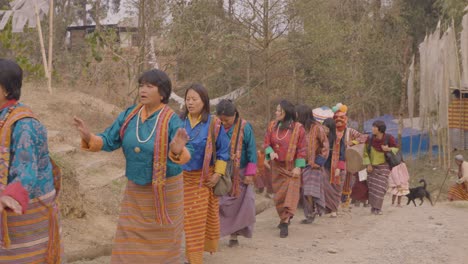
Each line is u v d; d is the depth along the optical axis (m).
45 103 13.46
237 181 7.05
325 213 10.38
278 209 8.52
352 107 23.55
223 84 20.77
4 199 3.28
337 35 20.02
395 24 30.06
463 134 25.30
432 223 9.56
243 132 7.16
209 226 6.65
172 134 4.69
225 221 7.30
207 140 6.26
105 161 10.08
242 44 18.23
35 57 16.92
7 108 3.55
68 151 9.94
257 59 18.92
